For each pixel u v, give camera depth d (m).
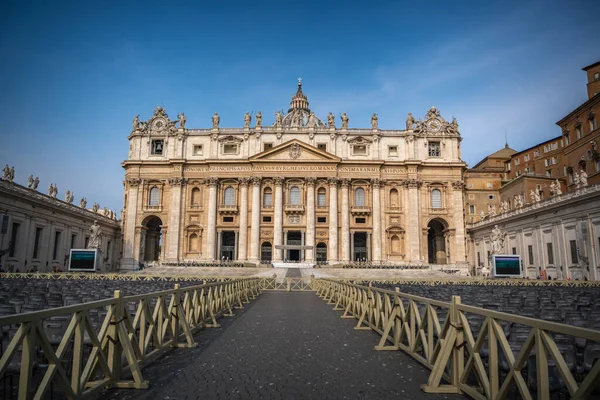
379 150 78.50
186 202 76.75
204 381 8.73
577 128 62.50
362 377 9.09
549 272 53.59
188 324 13.48
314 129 78.50
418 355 10.56
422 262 74.44
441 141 79.38
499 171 84.44
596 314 11.49
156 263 75.31
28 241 53.50
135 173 77.62
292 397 7.77
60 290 20.67
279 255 73.38
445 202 77.25
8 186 49.97
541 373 5.64
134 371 8.29
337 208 75.69
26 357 5.88
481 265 75.31
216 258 75.06
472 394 7.65
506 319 6.51
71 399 6.88
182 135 78.56
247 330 15.10
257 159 75.69
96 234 57.47
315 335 14.15
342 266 67.75
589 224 45.66
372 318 15.42
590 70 60.66
